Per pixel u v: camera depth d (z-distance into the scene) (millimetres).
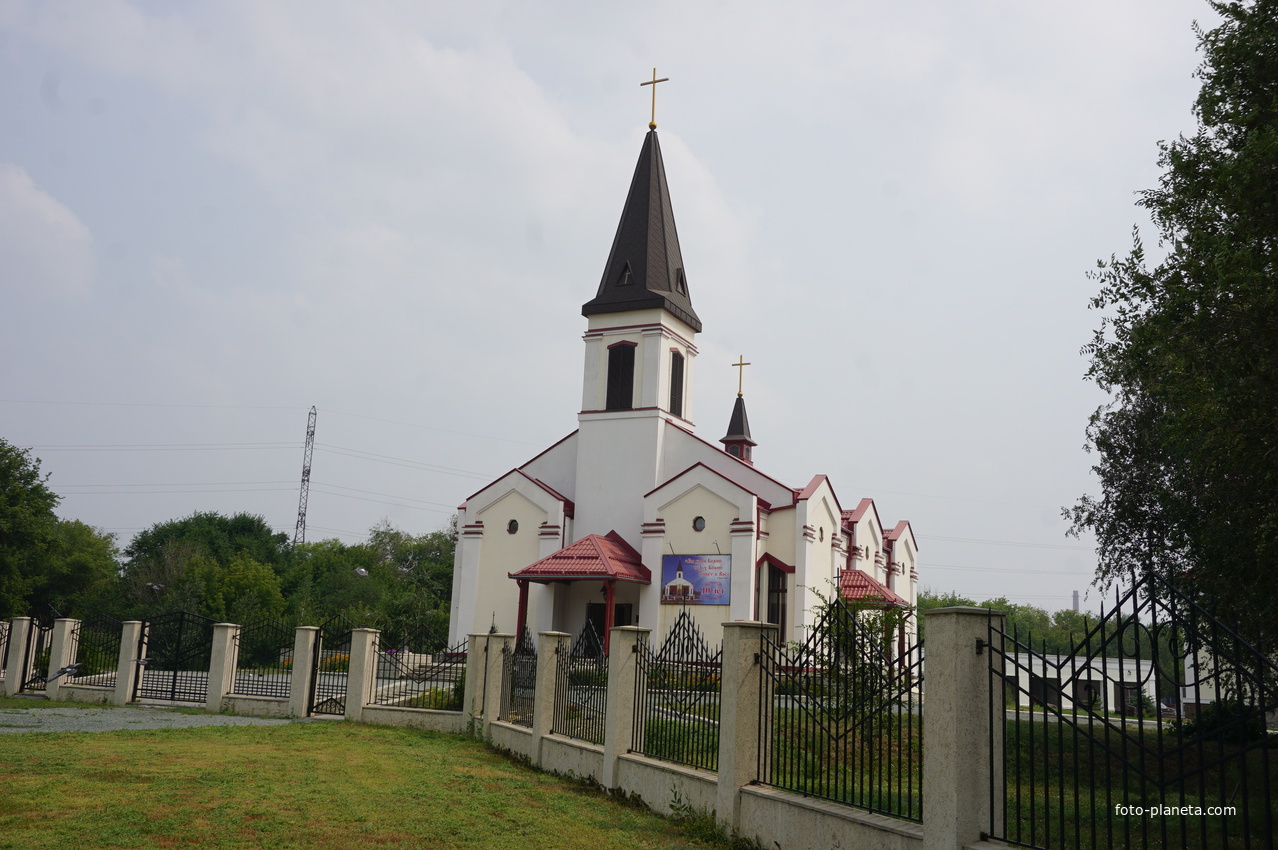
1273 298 11523
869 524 45750
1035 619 79312
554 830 11000
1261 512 13633
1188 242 14102
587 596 38438
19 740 15586
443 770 14820
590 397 41281
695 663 12172
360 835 10211
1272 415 12242
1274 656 14719
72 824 9898
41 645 27016
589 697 14820
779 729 10492
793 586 36500
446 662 24094
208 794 11742
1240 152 13266
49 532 58500
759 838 9984
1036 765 18281
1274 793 15719
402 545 103000
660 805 12047
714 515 36688
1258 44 14266
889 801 8656
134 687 24062
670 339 41500
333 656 23125
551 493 39656
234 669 23172
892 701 8867
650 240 42312
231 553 85062
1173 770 17891
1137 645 6832
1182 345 13719
